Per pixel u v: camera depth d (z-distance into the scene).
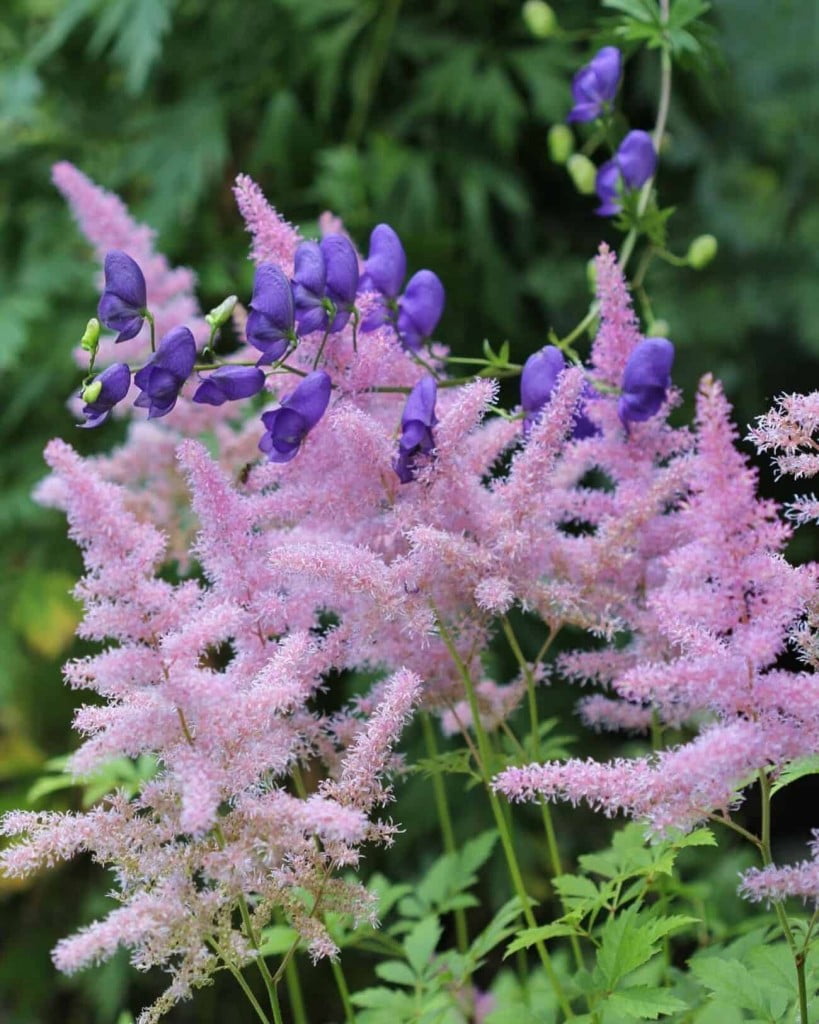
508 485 1.36
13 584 2.53
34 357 2.56
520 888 1.38
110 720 1.30
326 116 2.47
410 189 2.43
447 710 1.45
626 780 1.28
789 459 1.29
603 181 1.53
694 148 2.50
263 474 1.40
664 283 2.47
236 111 2.62
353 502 1.37
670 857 1.36
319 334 1.37
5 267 2.63
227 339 1.96
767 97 2.53
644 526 1.40
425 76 2.52
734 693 1.27
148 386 1.34
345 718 1.38
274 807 1.28
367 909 1.31
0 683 2.46
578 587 1.39
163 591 1.30
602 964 1.34
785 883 1.28
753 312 2.44
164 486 1.57
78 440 2.55
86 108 2.79
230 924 1.30
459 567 1.35
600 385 1.41
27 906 2.60
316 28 2.60
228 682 1.29
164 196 2.50
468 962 1.43
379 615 1.35
